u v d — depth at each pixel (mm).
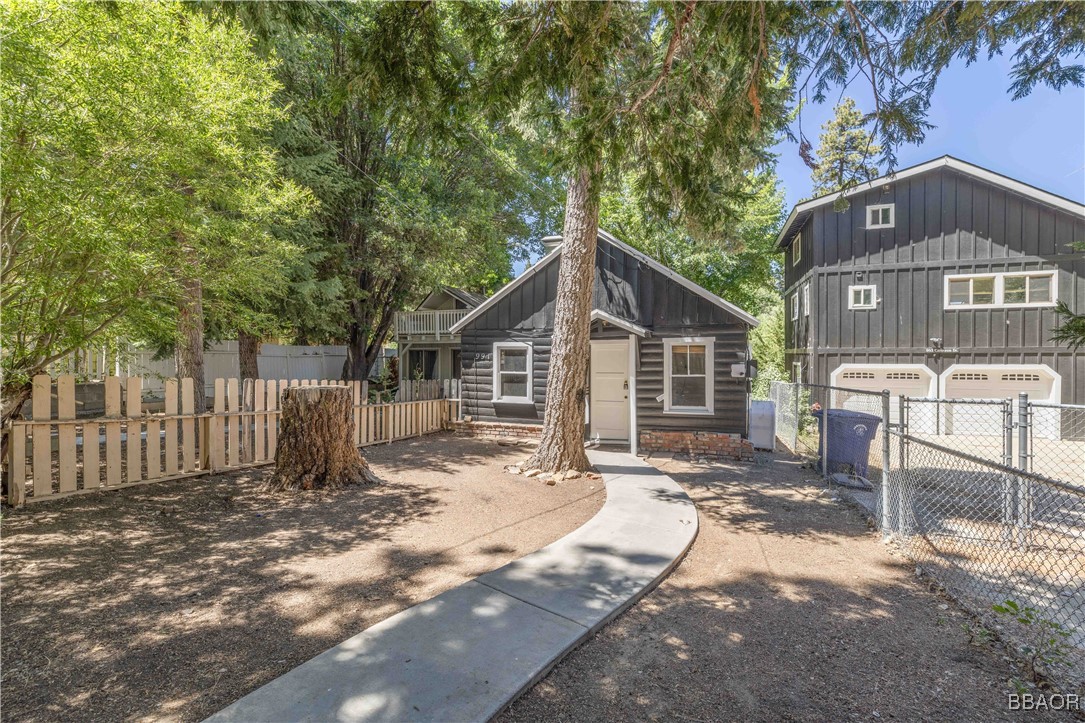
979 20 3662
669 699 2447
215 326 12133
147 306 5914
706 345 9703
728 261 19953
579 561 4066
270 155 8039
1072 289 12016
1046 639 2973
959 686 2572
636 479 7133
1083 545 4645
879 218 13477
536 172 19453
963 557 4367
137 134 4910
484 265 19625
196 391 9883
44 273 4926
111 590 3391
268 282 8695
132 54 4719
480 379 11430
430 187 17625
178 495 5707
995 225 12586
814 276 13992
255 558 4027
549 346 10758
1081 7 3469
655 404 10023
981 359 12672
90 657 2613
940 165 12883
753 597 3602
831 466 7758
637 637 3029
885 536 4879
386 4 3590
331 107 4090
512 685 2430
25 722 2119
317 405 6148
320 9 6188
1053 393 12203
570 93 5164
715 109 4535
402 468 7586
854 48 4070
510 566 3943
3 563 3750
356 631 2947
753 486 7125
